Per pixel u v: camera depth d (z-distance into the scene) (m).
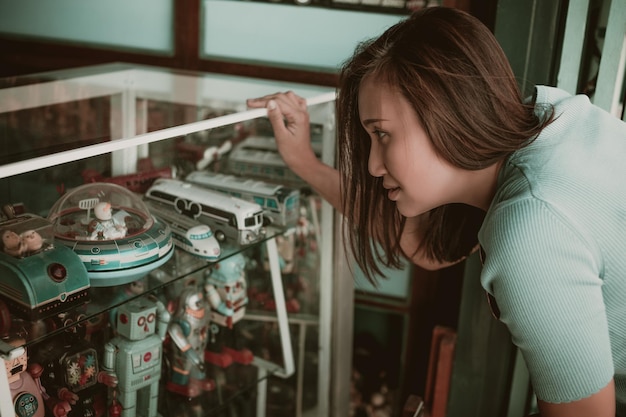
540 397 0.90
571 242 0.82
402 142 0.90
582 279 0.83
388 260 1.21
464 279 1.67
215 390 1.49
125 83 1.57
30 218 1.07
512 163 0.90
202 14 1.88
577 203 0.83
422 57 0.86
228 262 1.43
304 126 1.38
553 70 1.50
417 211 0.98
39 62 2.11
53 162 1.03
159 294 1.33
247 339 1.58
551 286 0.82
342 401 1.77
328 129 1.49
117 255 1.16
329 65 1.82
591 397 0.85
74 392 1.20
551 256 0.82
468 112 0.85
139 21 1.95
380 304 1.93
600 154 0.89
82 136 1.20
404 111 0.88
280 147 1.40
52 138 1.18
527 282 0.83
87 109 1.37
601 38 1.47
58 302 1.06
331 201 1.42
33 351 1.12
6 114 1.29
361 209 1.14
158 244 1.22
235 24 1.87
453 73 0.85
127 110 1.40
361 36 1.76
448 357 1.73
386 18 1.72
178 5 1.88
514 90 0.90
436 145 0.88
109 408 1.27
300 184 1.55
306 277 1.66
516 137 0.88
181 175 1.40
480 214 1.16
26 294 1.02
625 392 1.05
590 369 0.84
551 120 0.92
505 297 0.86
